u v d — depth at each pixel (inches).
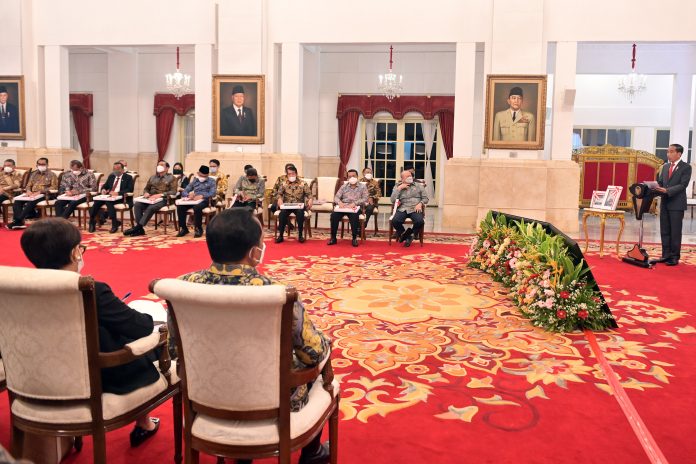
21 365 93.6
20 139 528.1
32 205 446.6
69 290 86.7
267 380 86.5
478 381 154.7
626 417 133.3
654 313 225.3
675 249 324.5
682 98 637.3
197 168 504.1
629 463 112.6
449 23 474.3
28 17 523.2
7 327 92.4
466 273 297.9
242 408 87.6
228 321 83.5
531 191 467.5
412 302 237.9
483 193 473.1
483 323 209.8
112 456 114.1
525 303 216.5
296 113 498.6
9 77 522.6
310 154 677.3
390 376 157.6
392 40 481.7
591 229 504.7
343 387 149.7
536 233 245.4
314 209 446.0
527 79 461.1
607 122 751.1
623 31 460.1
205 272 91.0
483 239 307.9
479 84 663.1
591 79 749.9
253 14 488.1
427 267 313.0
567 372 161.9
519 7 458.6
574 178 472.4
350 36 486.3
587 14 462.0
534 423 129.9
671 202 323.0
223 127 498.9
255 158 495.8
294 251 360.5
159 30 506.3
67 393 93.5
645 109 742.5
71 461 111.5
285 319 84.3
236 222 89.0
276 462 112.7
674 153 326.3
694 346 185.5
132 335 98.9
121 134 698.8
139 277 276.4
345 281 275.7
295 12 491.5
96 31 516.1
